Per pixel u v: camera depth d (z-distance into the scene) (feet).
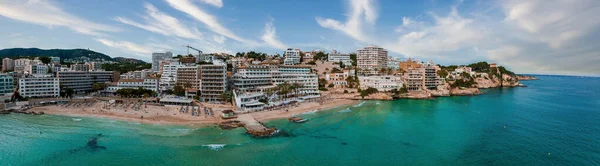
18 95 497.87
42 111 397.39
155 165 214.69
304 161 225.97
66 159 224.74
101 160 222.89
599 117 385.09
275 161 224.94
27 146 251.80
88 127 313.12
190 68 570.87
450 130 317.83
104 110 405.18
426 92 645.10
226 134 292.81
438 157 237.25
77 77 622.95
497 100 577.02
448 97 638.12
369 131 313.73
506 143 270.05
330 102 531.91
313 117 385.09
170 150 244.01
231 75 595.06
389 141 278.26
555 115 400.67
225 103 468.34
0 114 382.42
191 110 411.34
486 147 259.80
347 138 287.07
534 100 572.10
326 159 230.68
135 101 485.56
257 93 481.46
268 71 625.41
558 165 218.79
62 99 483.51
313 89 612.29
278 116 385.50
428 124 347.36
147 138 275.39
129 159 224.74
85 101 493.36
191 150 244.63
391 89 629.51
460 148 257.96
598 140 276.82
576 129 318.04
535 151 248.32
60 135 282.77
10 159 224.12
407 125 342.23
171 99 468.34
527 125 338.75
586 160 227.40
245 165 216.33
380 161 228.22
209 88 501.56
